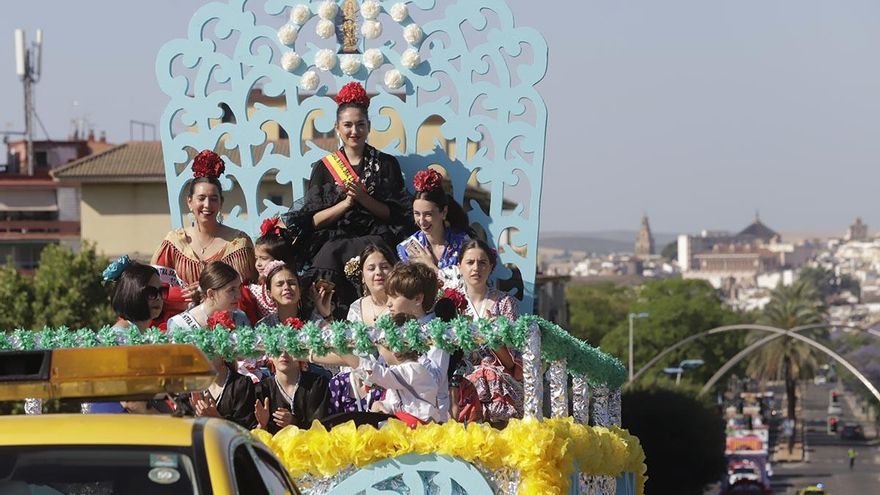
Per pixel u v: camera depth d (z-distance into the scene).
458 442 8.79
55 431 6.15
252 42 13.95
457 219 12.51
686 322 144.25
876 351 165.88
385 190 12.96
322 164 13.09
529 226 13.23
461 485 8.80
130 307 10.29
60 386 6.79
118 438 6.12
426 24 13.63
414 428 9.16
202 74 13.95
